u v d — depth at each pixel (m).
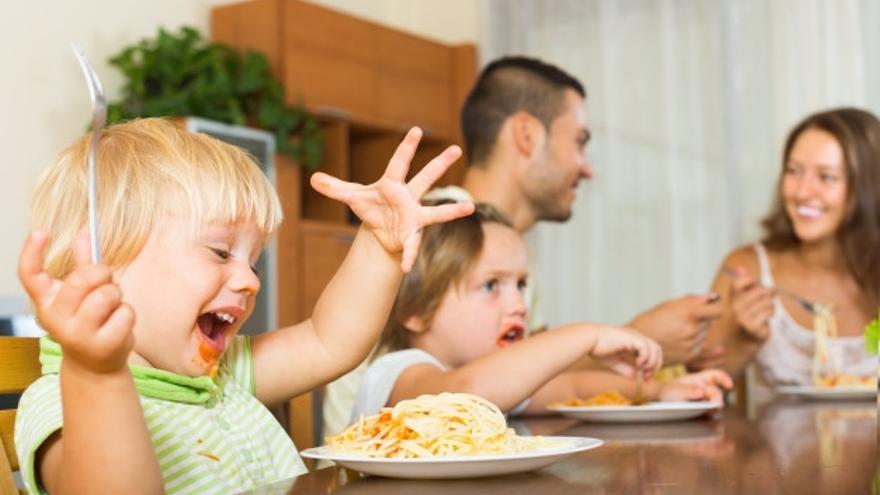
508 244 1.68
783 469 0.84
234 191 0.94
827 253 2.65
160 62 3.78
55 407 0.81
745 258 2.77
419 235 0.96
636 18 4.72
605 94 4.76
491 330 1.65
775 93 4.43
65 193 0.92
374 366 1.46
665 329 1.96
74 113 3.68
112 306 0.65
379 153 4.84
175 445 0.95
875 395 1.90
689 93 4.61
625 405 1.45
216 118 3.81
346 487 0.78
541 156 2.53
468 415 0.83
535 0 4.92
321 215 4.46
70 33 3.69
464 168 5.02
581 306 4.72
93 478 0.68
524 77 2.53
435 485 0.77
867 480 0.77
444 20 5.24
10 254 3.43
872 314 2.60
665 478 0.79
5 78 3.46
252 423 1.05
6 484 0.90
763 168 4.45
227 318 0.95
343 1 4.95
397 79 4.75
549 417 1.58
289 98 4.17
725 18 4.53
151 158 0.92
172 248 0.91
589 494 0.72
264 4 4.21
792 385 2.62
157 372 0.95
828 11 4.33
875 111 4.25
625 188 4.70
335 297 1.12
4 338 0.96
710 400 1.61
